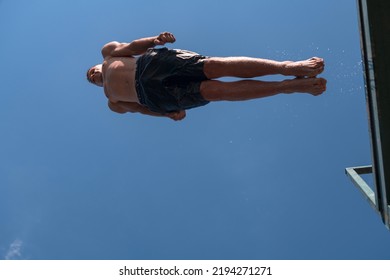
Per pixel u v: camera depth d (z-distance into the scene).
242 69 7.61
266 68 7.44
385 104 6.51
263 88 7.44
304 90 7.19
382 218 7.19
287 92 7.33
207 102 8.12
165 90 8.11
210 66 7.80
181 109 8.43
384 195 6.84
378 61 6.44
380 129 6.57
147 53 8.42
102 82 9.47
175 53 8.16
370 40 6.41
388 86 6.48
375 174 7.05
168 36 7.89
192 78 8.05
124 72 8.53
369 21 6.37
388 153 6.62
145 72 8.20
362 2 6.50
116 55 8.80
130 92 8.55
